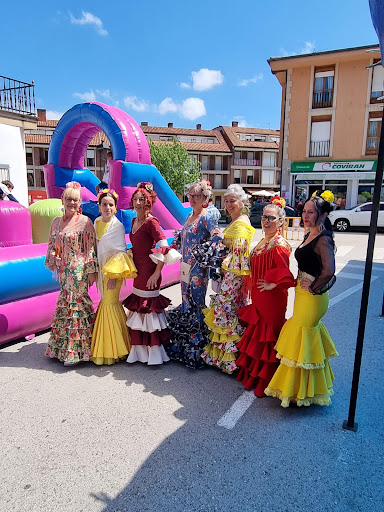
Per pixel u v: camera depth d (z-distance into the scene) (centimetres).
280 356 280
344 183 2089
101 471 220
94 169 3975
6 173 1225
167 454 234
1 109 1171
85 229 343
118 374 338
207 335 357
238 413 279
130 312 359
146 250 345
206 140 4838
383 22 208
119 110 604
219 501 200
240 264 300
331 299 577
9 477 215
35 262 407
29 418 270
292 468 223
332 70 2019
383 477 217
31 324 405
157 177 630
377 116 1972
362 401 298
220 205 4741
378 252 1029
